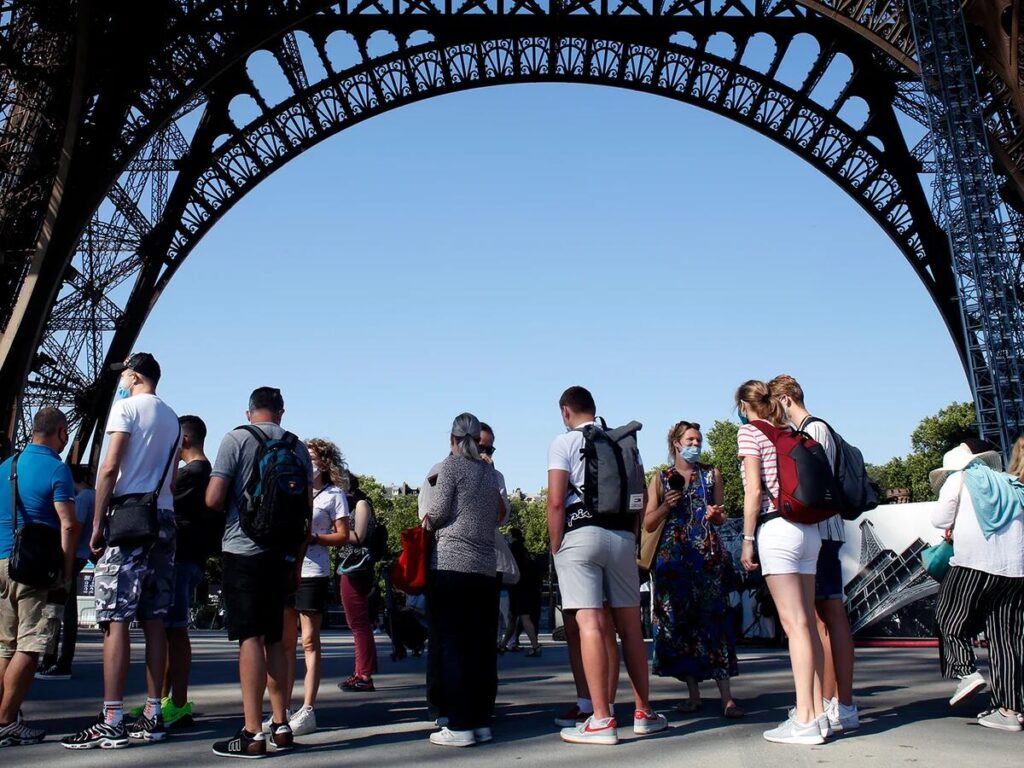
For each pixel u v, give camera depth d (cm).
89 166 3148
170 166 4166
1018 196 3862
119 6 3228
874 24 3384
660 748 973
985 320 3753
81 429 3878
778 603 1020
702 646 1238
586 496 1050
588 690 1190
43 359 3853
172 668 1185
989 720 1086
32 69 3053
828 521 1102
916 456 12556
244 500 995
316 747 1028
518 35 4272
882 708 1256
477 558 1065
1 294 3145
